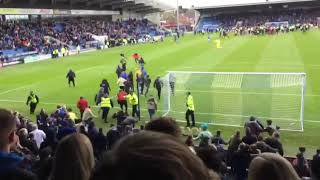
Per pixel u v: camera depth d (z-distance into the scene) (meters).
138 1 104.69
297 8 119.50
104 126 24.45
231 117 23.88
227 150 14.77
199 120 23.91
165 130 3.95
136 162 1.19
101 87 28.98
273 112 23.92
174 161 1.20
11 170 2.99
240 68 42.28
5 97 33.28
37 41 68.81
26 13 72.25
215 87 28.27
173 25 149.75
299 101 25.45
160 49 67.19
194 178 1.20
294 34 83.12
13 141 3.77
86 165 3.45
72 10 85.25
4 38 65.38
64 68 49.25
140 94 31.06
